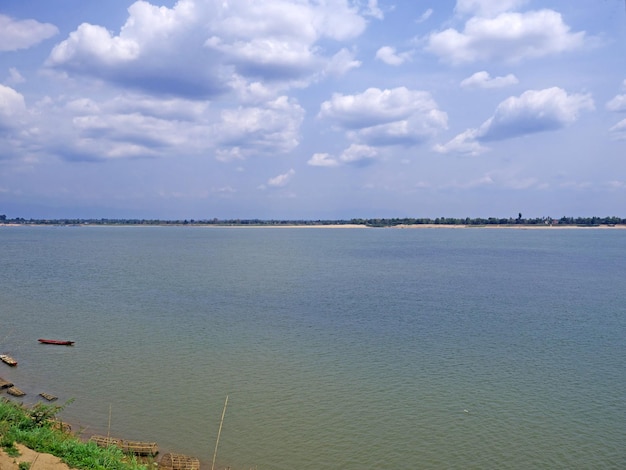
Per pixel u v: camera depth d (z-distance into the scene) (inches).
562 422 1157.1
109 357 1617.9
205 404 1240.8
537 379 1425.9
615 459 1005.2
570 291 3090.6
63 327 2034.9
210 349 1716.3
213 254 6269.7
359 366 1535.4
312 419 1162.6
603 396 1302.9
